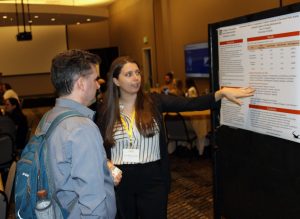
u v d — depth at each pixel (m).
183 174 4.59
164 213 1.99
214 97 1.81
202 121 4.94
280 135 1.44
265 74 1.49
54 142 1.22
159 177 1.99
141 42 10.20
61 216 1.23
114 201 1.35
